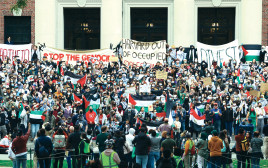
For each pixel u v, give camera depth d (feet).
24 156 71.46
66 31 156.87
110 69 127.75
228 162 75.97
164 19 156.56
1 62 131.75
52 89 115.55
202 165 74.69
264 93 114.93
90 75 120.37
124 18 154.51
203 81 116.26
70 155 74.13
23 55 138.51
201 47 138.41
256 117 103.91
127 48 136.87
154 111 100.83
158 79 118.21
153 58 136.87
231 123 104.68
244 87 119.55
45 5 153.07
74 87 118.52
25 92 110.93
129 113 99.04
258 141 77.00
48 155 70.23
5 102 111.75
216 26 154.81
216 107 102.27
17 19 155.53
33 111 99.19
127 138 76.43
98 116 96.73
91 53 137.69
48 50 137.49
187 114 104.27
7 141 93.25
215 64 132.36
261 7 149.28
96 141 73.26
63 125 86.99
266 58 140.15
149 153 73.41
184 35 151.84
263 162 86.89
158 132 80.64
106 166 62.08
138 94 109.70
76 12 156.76
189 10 151.84
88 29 156.87
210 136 77.51
